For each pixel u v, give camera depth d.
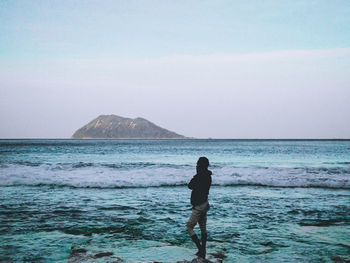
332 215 8.29
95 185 13.43
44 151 50.03
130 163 24.94
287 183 14.18
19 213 8.26
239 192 12.33
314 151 55.31
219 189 13.11
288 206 9.52
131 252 5.13
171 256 4.93
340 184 13.73
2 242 5.70
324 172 18.14
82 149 61.34
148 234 6.33
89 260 4.65
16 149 57.44
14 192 11.84
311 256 5.00
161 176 15.88
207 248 5.38
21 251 5.18
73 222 7.32
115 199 10.58
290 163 27.41
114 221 7.45
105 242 5.74
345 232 6.59
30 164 21.66
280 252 5.20
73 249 5.27
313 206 9.55
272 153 47.06
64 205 9.44
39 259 4.78
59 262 4.65
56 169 18.42
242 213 8.50
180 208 9.12
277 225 7.18
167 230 6.66
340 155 41.25
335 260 4.80
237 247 5.48
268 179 14.88
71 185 13.45
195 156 38.00
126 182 13.91
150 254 5.03
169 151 54.25
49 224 7.10
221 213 8.49
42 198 10.64
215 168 19.59
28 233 6.34
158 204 9.73
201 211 4.87
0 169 17.59
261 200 10.57
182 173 17.03
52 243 5.66
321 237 6.19
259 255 5.04
